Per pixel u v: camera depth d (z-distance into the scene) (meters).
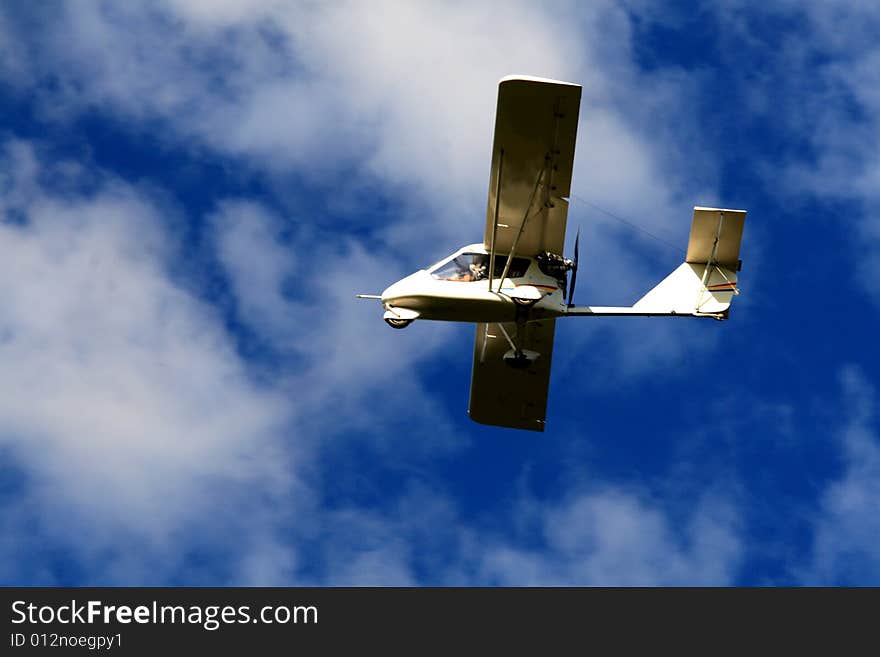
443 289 59.56
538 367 66.69
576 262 61.16
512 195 59.31
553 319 64.81
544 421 68.25
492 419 68.94
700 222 64.19
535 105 55.72
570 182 58.19
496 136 57.19
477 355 67.44
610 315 61.91
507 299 59.41
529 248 61.19
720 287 63.72
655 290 63.84
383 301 60.31
